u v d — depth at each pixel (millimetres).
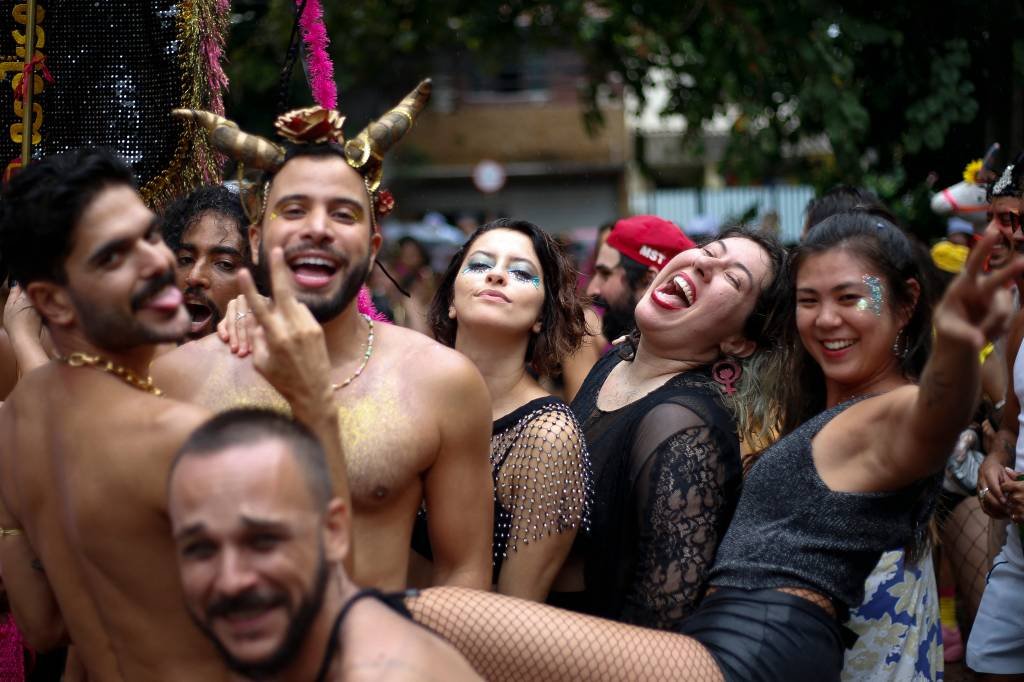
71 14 3213
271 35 9664
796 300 2584
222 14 3312
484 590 2525
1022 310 3320
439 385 2436
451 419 2441
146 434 1860
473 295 2998
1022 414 3201
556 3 8727
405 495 2412
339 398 2406
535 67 18781
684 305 2990
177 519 1528
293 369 2014
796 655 2193
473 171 18719
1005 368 3768
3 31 3203
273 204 2400
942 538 3900
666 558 2625
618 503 2793
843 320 2463
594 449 2926
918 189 6379
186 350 2508
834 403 2596
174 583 1895
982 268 1840
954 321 1886
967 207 4805
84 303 1897
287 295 2039
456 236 15180
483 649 2135
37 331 2703
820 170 7582
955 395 1961
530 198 19156
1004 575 3281
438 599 2197
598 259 4969
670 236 4723
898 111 6152
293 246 2344
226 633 1510
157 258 1921
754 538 2328
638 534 2719
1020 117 5547
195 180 3240
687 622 2365
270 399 2381
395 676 1466
